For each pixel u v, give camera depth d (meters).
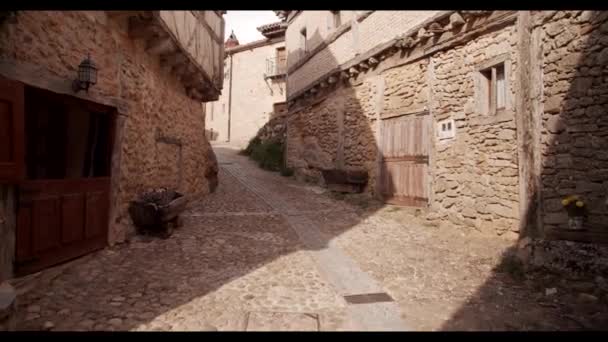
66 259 4.26
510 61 5.61
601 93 4.26
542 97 4.90
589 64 4.36
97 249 4.79
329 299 3.65
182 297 3.59
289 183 12.07
